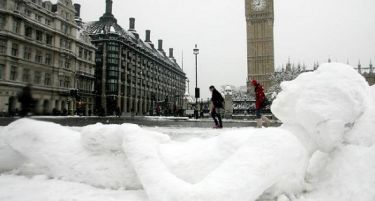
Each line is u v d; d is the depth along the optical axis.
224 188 1.96
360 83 2.72
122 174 2.74
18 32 37.94
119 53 67.06
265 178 2.08
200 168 2.56
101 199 2.43
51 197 2.48
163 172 2.28
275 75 68.38
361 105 2.61
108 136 2.80
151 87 86.38
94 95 62.00
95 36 66.06
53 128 3.32
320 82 2.70
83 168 2.88
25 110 4.03
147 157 2.41
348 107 2.57
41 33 42.72
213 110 11.72
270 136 2.27
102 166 2.83
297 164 2.34
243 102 42.28
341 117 2.56
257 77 86.06
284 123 2.97
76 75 52.50
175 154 2.70
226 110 33.78
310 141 2.70
